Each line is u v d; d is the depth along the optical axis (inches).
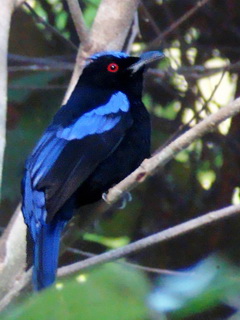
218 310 336.5
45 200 310.8
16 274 351.6
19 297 303.4
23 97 554.6
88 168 336.2
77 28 404.5
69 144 341.7
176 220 584.7
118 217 574.2
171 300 137.6
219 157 583.2
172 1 599.5
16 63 595.2
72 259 541.3
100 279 133.3
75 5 397.1
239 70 572.4
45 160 333.4
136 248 303.3
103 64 387.9
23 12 591.8
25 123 558.3
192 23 599.5
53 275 278.2
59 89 573.0
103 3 418.3
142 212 583.8
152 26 582.6
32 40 603.8
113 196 299.0
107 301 128.2
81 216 311.1
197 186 585.6
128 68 387.9
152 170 284.4
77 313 126.1
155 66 611.2
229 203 576.4
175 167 588.4
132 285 133.8
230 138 573.3
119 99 372.2
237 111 265.7
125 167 357.1
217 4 595.5
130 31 537.3
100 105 365.1
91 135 348.5
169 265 564.7
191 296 137.2
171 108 605.3
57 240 299.7
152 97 602.9
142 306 129.9
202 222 293.7
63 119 356.8
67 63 567.2
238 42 599.5
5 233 368.2
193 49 603.2
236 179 575.2
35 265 283.7
